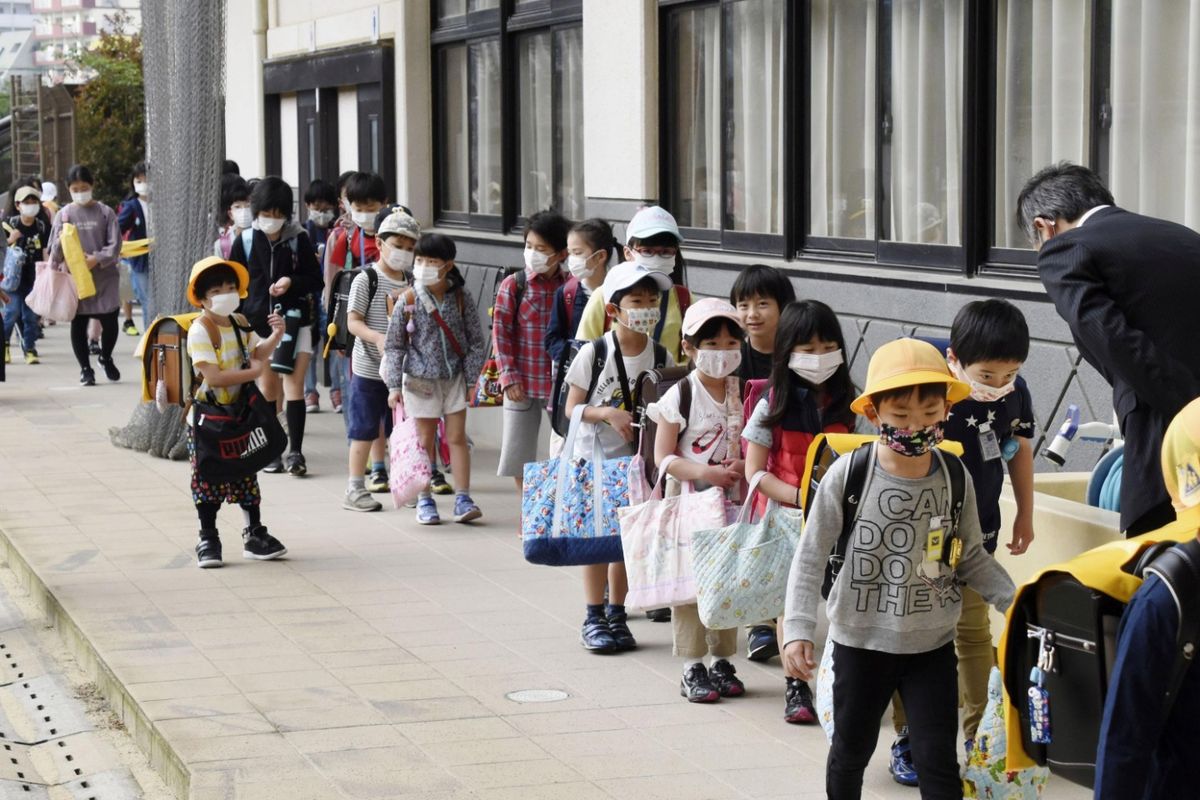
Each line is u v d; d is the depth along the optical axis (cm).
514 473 1203
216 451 1115
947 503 581
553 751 754
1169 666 432
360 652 923
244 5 2459
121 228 2566
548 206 1725
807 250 1308
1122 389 645
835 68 1266
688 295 983
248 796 691
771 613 759
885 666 594
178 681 865
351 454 1347
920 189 1179
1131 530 642
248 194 1684
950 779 586
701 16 1427
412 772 723
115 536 1241
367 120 2067
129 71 4275
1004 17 1096
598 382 909
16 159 4228
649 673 884
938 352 569
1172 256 629
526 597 1054
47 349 2639
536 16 1706
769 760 743
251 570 1129
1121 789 434
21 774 795
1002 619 779
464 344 1273
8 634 1042
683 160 1463
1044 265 649
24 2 17262
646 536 811
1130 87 1003
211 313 1096
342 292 1385
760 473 760
